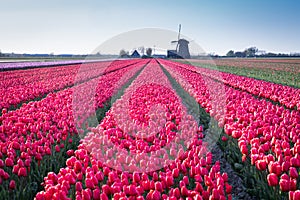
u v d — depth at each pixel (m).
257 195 5.38
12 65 35.75
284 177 4.50
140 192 4.27
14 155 5.93
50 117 9.10
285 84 20.38
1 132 7.42
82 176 4.95
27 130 7.62
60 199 3.88
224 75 24.86
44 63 43.81
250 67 42.59
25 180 5.37
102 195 3.87
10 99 11.77
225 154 7.32
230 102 10.73
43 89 15.88
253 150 5.55
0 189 5.20
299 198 3.91
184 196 4.29
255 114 8.61
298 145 5.63
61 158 6.57
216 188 4.26
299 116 8.34
